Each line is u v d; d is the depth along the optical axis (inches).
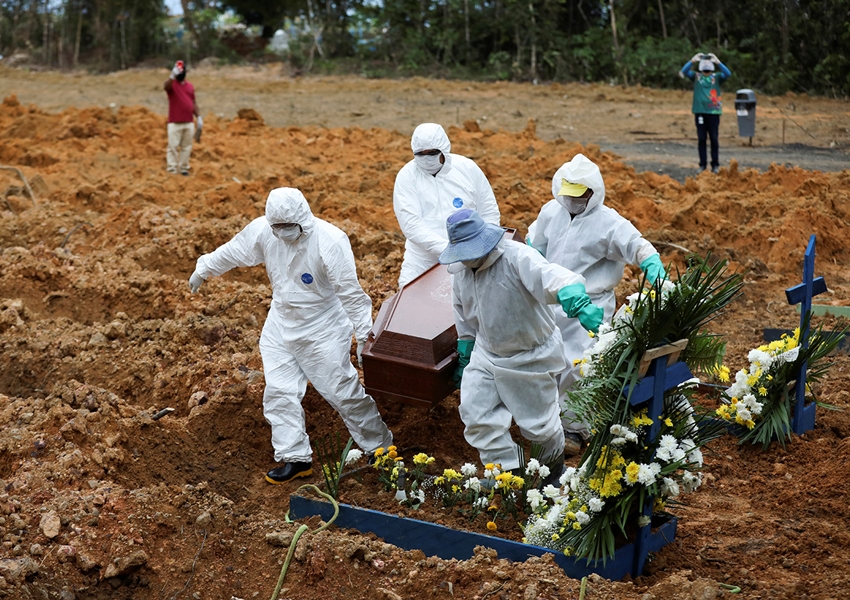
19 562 184.2
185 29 1540.4
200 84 1194.6
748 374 235.6
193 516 203.3
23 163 623.8
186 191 527.2
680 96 986.7
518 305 195.8
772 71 941.2
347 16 1434.5
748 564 187.3
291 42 1391.5
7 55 1611.7
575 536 182.4
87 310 347.3
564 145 631.8
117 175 571.5
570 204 234.4
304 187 517.7
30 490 211.8
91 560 189.5
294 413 228.5
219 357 290.8
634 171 549.0
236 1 1534.2
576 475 182.2
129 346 303.3
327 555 189.9
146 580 190.2
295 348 227.0
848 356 293.0
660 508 191.8
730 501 215.6
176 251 395.2
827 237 418.0
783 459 230.8
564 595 171.6
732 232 423.5
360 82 1164.5
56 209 471.5
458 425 254.5
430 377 211.5
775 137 714.2
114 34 1528.1
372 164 590.9
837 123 749.3
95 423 239.8
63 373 290.7
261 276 382.0
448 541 194.1
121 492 210.4
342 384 227.6
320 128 745.0
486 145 647.8
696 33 1142.3
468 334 211.3
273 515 216.7
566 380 235.6
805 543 192.2
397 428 253.8
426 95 1031.0
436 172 263.1
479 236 191.3
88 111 758.5
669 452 177.5
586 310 181.6
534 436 209.5
